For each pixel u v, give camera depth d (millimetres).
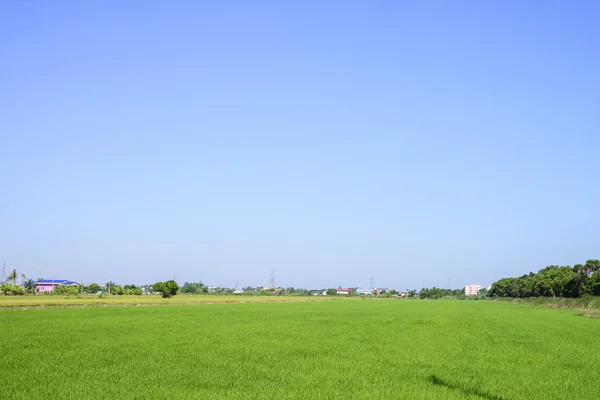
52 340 30781
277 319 54031
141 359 23562
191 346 28469
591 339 36062
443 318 58844
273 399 15953
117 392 16562
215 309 77188
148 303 95500
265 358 24453
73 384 17750
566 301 104062
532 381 19875
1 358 23516
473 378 20422
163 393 16516
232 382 18625
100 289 187250
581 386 19062
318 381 19125
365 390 17562
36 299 107312
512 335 38562
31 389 16906
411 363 23891
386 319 56438
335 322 50625
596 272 105500
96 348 27203
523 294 162250
